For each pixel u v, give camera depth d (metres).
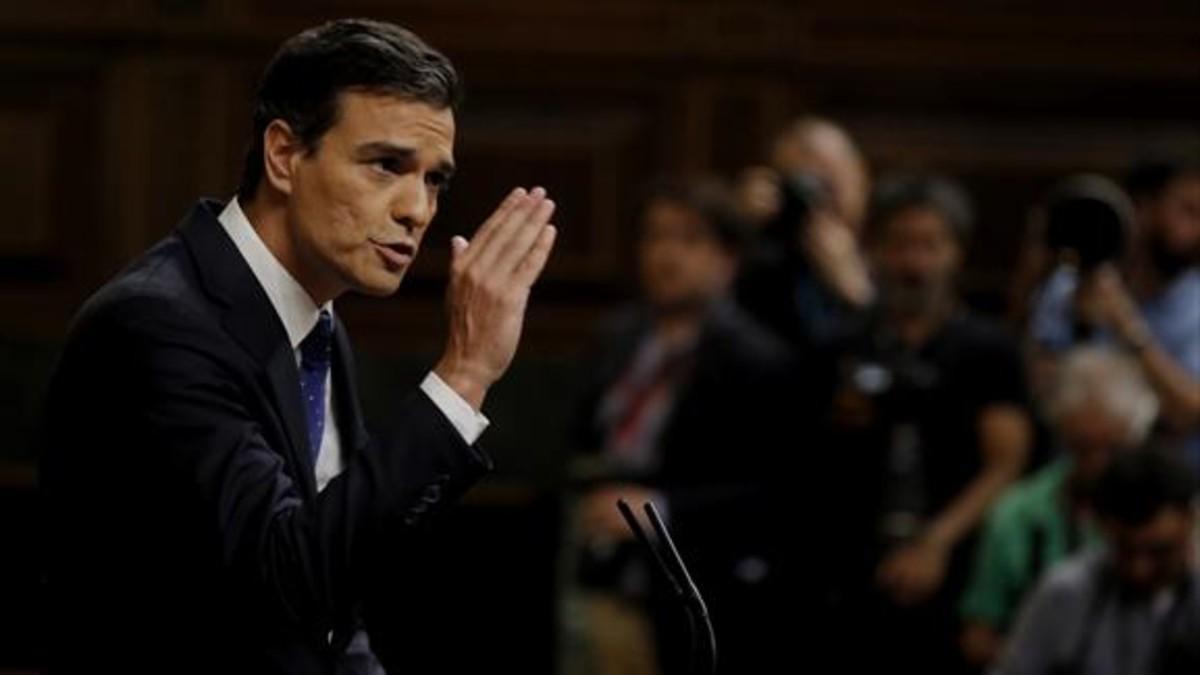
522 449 19.23
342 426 8.09
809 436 15.65
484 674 17.70
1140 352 15.98
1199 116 21.72
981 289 21.48
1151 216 16.95
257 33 21.34
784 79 21.53
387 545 7.23
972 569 15.50
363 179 7.46
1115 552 14.20
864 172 21.27
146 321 7.41
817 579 15.52
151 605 7.44
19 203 21.47
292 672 7.43
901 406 15.61
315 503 7.22
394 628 17.64
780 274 16.23
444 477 7.33
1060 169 21.56
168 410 7.33
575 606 16.08
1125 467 14.07
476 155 21.44
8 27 21.36
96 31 21.36
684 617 7.88
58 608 7.65
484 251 7.59
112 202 21.42
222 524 7.22
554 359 19.36
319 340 7.87
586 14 21.52
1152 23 21.64
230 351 7.48
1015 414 15.76
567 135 21.48
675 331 16.08
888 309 15.85
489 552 17.72
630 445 15.98
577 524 16.30
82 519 7.51
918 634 15.52
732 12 21.52
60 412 7.54
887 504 15.58
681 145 21.52
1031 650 14.41
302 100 7.50
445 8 21.48
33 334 20.34
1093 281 16.08
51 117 21.47
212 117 21.42
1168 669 14.17
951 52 21.59
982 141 21.58
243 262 7.64
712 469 15.59
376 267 7.51
